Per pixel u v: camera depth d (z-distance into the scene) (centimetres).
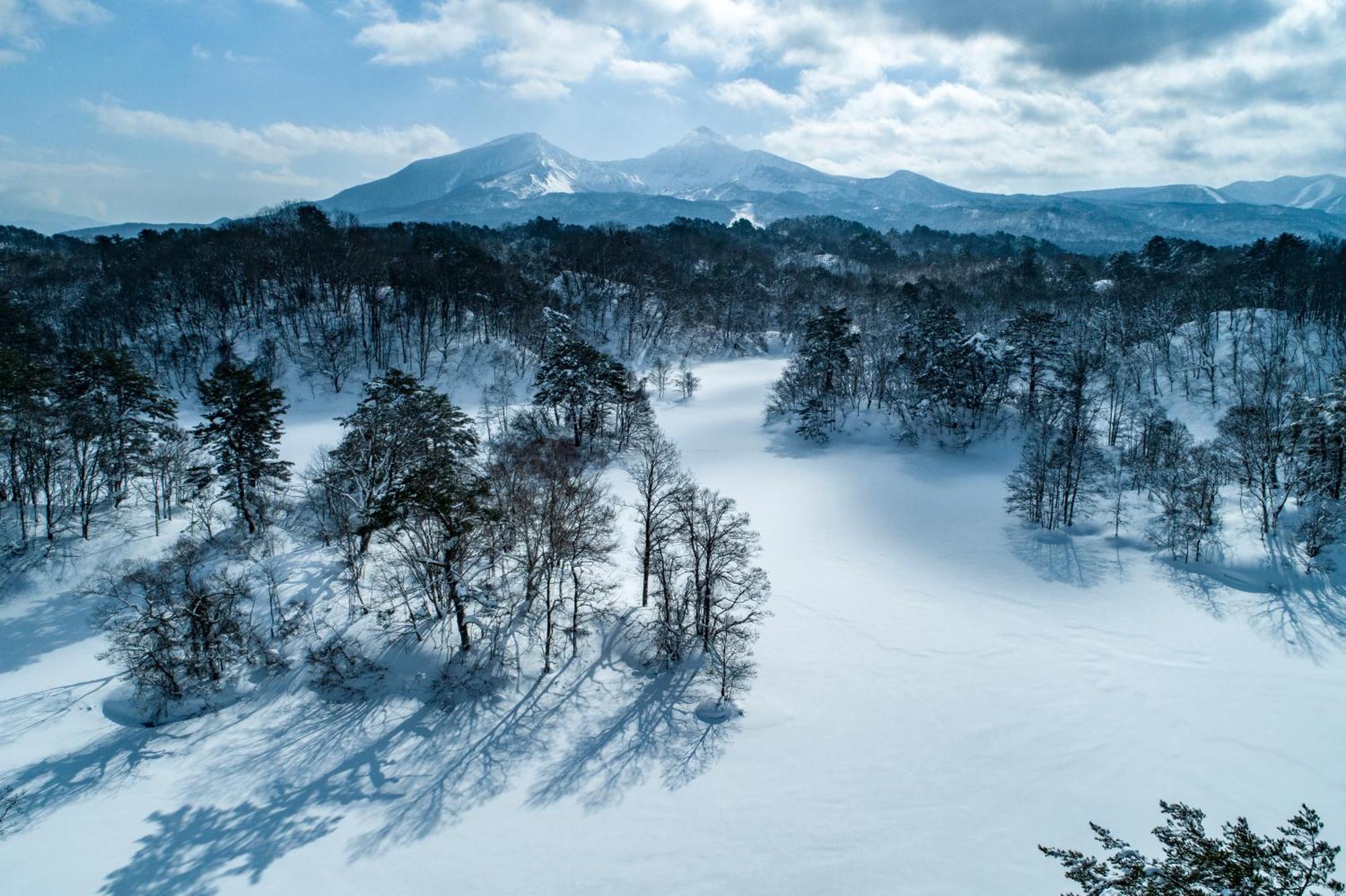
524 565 4469
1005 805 3509
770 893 3019
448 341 11606
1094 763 3809
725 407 11438
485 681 4162
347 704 4025
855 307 15488
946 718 4153
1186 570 5925
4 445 5397
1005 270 18012
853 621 5228
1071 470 7025
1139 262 16312
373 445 5566
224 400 5450
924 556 6419
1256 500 6506
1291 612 5234
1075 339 10938
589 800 3488
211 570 5088
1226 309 10788
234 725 3859
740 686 4191
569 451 8638
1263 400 7444
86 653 4419
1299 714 4241
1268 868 1352
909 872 3114
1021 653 4866
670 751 3803
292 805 3394
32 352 8019
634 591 5203
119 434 5888
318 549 5416
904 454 9231
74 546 5422
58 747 3638
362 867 3098
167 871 3027
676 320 14612
